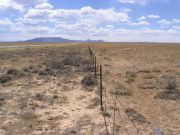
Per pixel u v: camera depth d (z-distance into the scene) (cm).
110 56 5709
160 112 1469
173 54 6481
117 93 1894
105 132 1134
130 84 2353
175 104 1650
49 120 1327
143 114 1423
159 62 4488
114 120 1289
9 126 1247
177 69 3453
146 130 1172
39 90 2048
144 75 2903
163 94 1873
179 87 2167
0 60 4600
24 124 1274
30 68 3291
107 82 2330
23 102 1666
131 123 1259
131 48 9469
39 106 1581
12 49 7781
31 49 7906
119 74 2934
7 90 2048
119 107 1522
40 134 1141
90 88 2062
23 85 2256
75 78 2591
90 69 3191
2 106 1579
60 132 1156
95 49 8462
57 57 4969
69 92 1967
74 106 1573
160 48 9631
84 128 1192
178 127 1227
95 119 1313
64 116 1384
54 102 1675
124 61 4638
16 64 3925
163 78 2661
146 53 6912
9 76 2506
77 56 4872
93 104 1582
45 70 3000
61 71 3044
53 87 2167
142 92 2009
